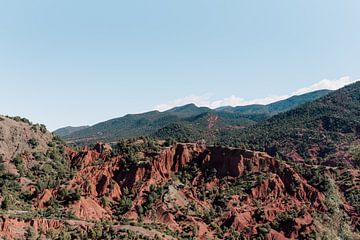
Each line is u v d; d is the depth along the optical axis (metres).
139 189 134.62
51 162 150.25
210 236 115.12
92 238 99.75
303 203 131.25
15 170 140.12
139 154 151.12
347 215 130.62
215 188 138.62
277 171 143.00
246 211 126.56
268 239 115.88
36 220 102.62
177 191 134.25
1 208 111.81
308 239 114.38
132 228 106.50
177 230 114.62
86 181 135.50
